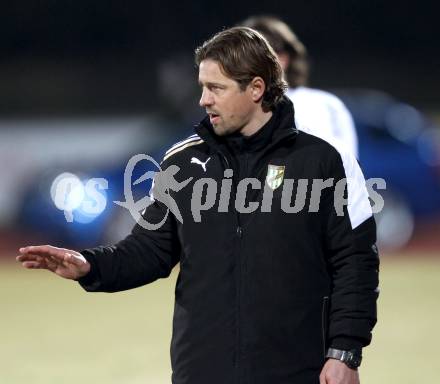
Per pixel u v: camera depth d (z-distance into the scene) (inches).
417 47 3890.3
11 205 2315.5
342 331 553.3
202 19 3676.2
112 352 1120.8
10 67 3636.8
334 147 565.9
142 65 3636.8
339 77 3791.8
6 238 2171.5
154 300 1467.8
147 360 1077.1
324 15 3848.4
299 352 553.0
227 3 3686.0
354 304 554.9
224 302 556.4
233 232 560.7
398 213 1983.3
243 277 555.5
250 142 568.7
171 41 3668.8
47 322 1311.5
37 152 2517.2
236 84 558.9
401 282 1584.6
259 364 551.2
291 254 555.5
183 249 573.6
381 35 3873.0
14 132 2640.3
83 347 1151.0
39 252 553.9
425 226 2049.7
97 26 3705.7
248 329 552.1
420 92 3814.0
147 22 3681.1
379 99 2133.4
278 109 571.5
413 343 1146.0
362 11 3868.1
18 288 1615.4
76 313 1375.5
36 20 3708.2
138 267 581.9
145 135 2005.4
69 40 3713.1
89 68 3646.7
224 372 552.7
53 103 3457.2
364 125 2014.0
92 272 565.3
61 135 2615.7
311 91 810.8
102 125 2802.7
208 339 557.0
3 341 1195.3
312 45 3848.4
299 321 553.6
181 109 2034.9
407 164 1996.8
